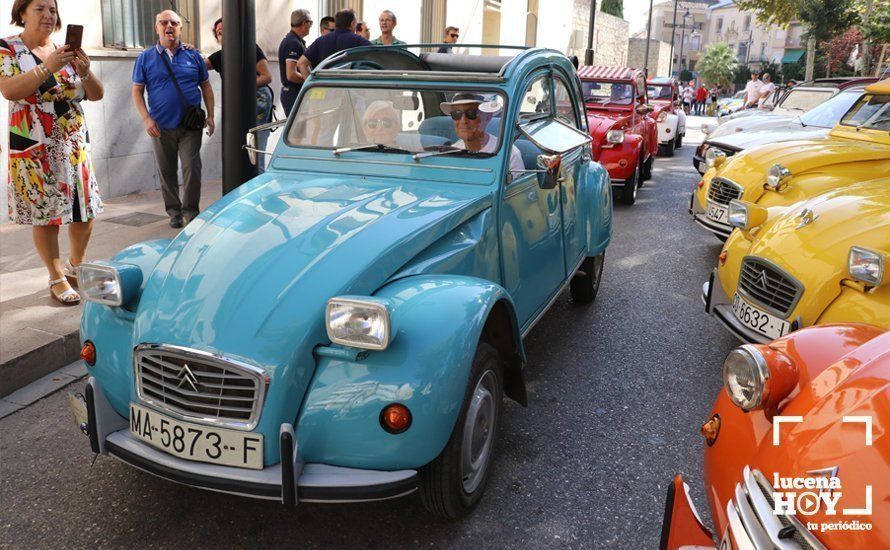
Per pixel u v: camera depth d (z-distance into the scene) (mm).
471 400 2969
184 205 7395
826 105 10062
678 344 5293
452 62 4988
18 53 4719
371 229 3129
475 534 3049
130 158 8789
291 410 2639
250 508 3197
